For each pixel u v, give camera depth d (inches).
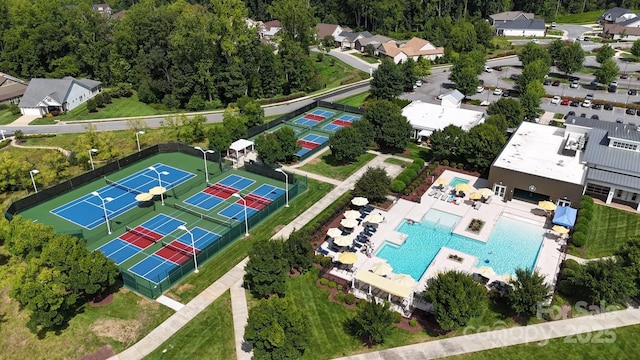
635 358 1572.3
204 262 2082.9
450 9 7647.6
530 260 2095.2
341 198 2596.0
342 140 2871.6
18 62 5280.5
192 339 1669.5
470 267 2036.2
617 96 4419.3
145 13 4995.1
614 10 7475.4
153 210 2509.8
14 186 2746.1
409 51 5841.5
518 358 1581.0
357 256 2041.1
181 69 4532.5
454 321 1601.9
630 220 2367.1
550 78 5049.2
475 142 2783.0
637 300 1836.9
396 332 1691.7
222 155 3184.1
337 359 1583.4
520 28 7130.9
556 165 2578.7
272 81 4845.0
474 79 4343.0
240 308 1808.6
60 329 1711.4
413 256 2124.8
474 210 2477.9
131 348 1635.1
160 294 1879.9
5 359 1626.5
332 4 7834.6
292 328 1496.1
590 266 1785.2
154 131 3690.9
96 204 2576.3
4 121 4197.8
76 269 1721.2
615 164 2529.5
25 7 5305.1
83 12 5260.8
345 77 5319.9
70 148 3294.8
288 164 3038.9
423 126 3348.9
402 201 2564.0
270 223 2378.2
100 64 5132.9
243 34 4601.4
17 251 1835.6
